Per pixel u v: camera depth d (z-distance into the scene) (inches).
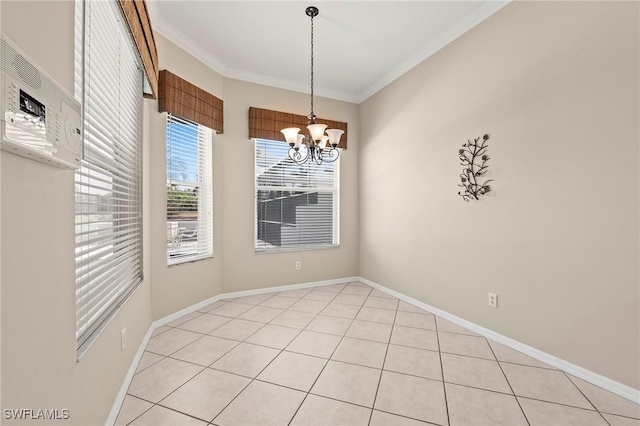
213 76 123.0
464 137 100.3
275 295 136.8
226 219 130.1
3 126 24.3
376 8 92.0
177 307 108.3
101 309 54.1
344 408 60.0
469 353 82.7
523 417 57.4
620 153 63.8
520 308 83.6
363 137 157.6
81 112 40.0
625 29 62.8
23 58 27.1
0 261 26.0
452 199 105.4
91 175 49.4
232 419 56.7
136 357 76.0
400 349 85.0
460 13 94.9
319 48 114.7
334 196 160.4
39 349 32.0
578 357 71.0
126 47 67.4
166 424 55.4
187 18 96.7
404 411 59.1
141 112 81.5
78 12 44.9
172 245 108.7
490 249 91.9
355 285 154.8
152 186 97.3
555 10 74.8
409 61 123.1
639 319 61.4
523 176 82.4
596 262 67.7
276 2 89.3
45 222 33.5
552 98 75.7
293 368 74.6
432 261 114.2
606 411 59.0
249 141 135.1
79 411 42.0
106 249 56.7
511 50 85.1
